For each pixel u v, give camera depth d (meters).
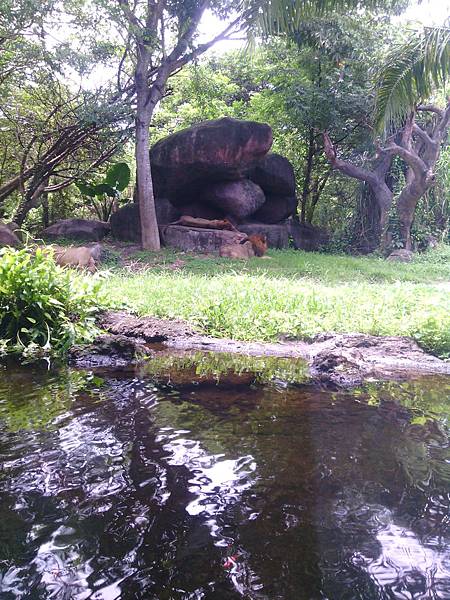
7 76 13.83
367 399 3.83
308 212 22.58
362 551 1.84
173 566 1.77
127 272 11.34
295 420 3.29
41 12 11.81
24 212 15.98
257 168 16.73
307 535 1.95
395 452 2.78
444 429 3.16
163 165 15.66
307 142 20.02
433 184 17.56
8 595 1.63
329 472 2.51
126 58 15.94
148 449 2.79
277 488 2.34
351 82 16.20
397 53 9.87
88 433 3.02
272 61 18.61
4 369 4.63
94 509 2.14
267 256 14.61
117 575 1.72
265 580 1.69
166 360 5.07
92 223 16.22
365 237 19.05
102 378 4.32
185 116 22.08
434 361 5.15
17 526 2.02
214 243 14.65
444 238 18.98
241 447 2.82
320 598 1.61
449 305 6.76
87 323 5.61
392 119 10.75
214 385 4.14
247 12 10.91
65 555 1.83
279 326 6.25
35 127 15.39
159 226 15.41
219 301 6.95
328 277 11.62
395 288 8.59
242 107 22.39
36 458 2.66
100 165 17.92
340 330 6.18
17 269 5.63
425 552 1.84
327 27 15.28
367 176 17.70
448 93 15.42
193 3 13.42
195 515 2.10
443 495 2.28
